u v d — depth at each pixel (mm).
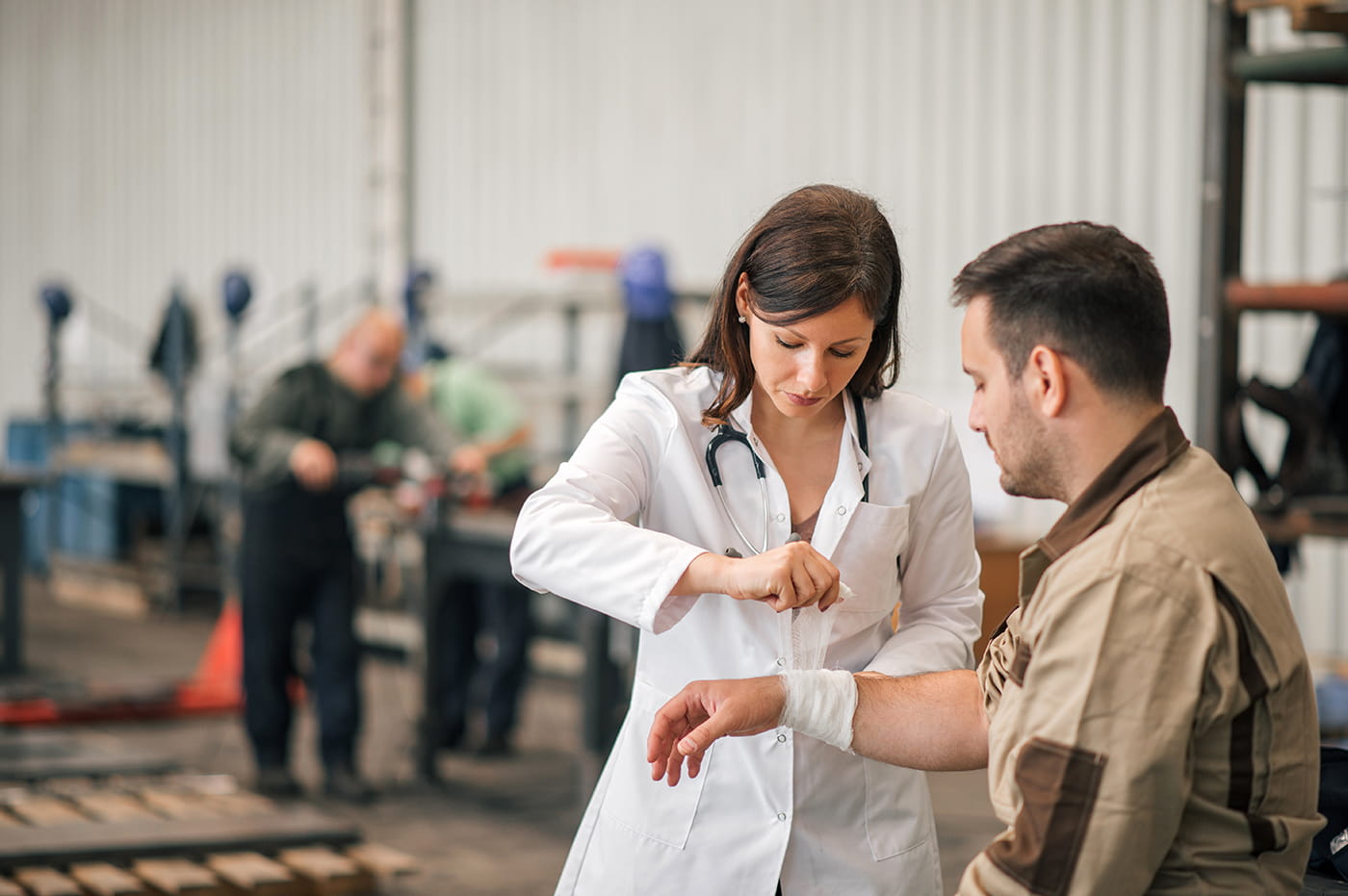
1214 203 3053
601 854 1767
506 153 8375
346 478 4617
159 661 7270
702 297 6078
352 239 9445
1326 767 1646
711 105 7242
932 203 6352
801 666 1663
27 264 13141
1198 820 1199
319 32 9664
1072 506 1261
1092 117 5797
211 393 8258
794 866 1698
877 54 6535
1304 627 5242
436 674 4902
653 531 1636
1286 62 2922
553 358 7863
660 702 1734
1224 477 1264
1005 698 1282
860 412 1732
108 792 4160
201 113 10898
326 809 4570
